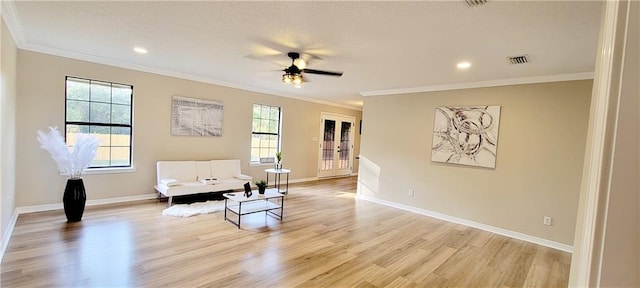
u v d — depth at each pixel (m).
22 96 3.80
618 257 0.58
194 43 3.32
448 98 4.81
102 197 4.57
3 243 2.87
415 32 2.65
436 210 4.93
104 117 4.55
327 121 8.42
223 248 3.22
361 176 6.06
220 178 5.61
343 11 2.31
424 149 5.10
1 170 2.70
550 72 3.70
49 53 3.96
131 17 2.66
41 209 4.05
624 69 0.57
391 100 5.59
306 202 5.56
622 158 0.57
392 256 3.26
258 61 3.99
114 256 2.88
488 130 4.36
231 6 2.33
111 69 4.49
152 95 4.95
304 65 3.86
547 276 2.94
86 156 3.81
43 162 4.04
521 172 4.09
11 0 2.38
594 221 0.62
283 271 2.77
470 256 3.37
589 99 3.60
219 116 5.84
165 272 2.64
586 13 2.09
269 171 6.10
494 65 3.52
